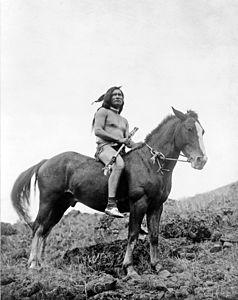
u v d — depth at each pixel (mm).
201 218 8664
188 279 6980
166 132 7332
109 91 7758
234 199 9492
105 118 7652
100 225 9312
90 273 7293
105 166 7262
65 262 7727
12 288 7020
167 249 7867
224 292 6652
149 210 7297
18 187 7961
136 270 7316
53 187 7688
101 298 6570
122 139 7453
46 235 7809
